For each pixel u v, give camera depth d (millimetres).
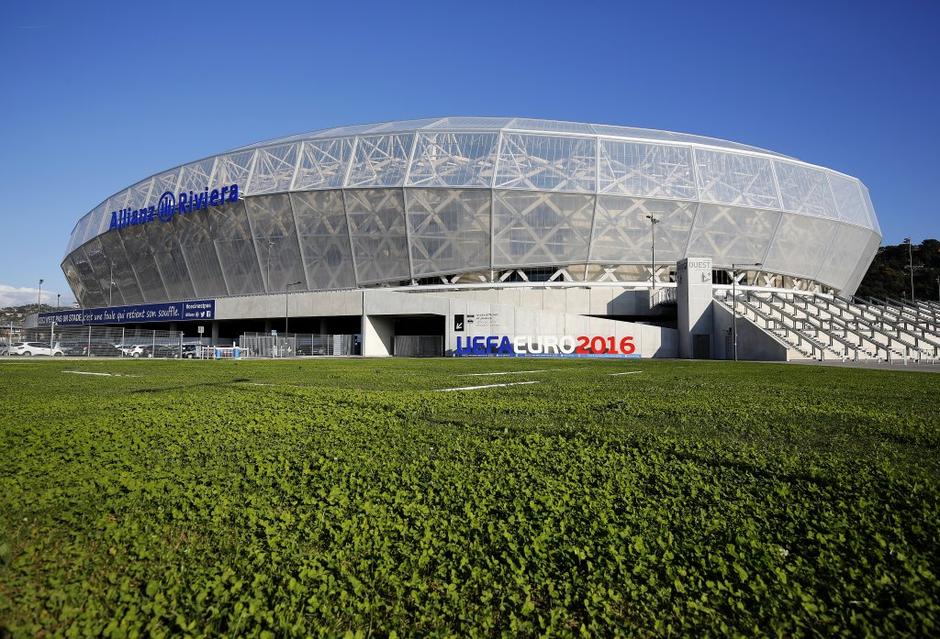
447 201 57438
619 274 61656
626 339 51500
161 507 4797
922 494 5074
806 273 66312
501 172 57188
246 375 22688
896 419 9492
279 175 61656
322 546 4047
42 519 4520
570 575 3580
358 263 61500
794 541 4066
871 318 53281
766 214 61000
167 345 54906
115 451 6926
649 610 3199
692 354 51469
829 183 67688
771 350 43562
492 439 7633
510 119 70188
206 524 4422
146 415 10000
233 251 65812
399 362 39000
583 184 57312
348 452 6816
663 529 4258
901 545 3908
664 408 10852
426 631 3029
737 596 3322
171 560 3801
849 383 18109
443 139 59375
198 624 3086
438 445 7219
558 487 5301
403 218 58625
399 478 5652
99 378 20953
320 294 58469
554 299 58219
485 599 3289
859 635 2945
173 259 70875
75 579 3533
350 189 58000
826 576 3561
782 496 5043
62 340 57219
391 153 59531
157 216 68125
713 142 68938
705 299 51625
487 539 4125
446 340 52219
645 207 58406
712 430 8367
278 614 3123
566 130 63406
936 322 52031
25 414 10266
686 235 59906
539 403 11727
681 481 5504
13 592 3379
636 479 5602
